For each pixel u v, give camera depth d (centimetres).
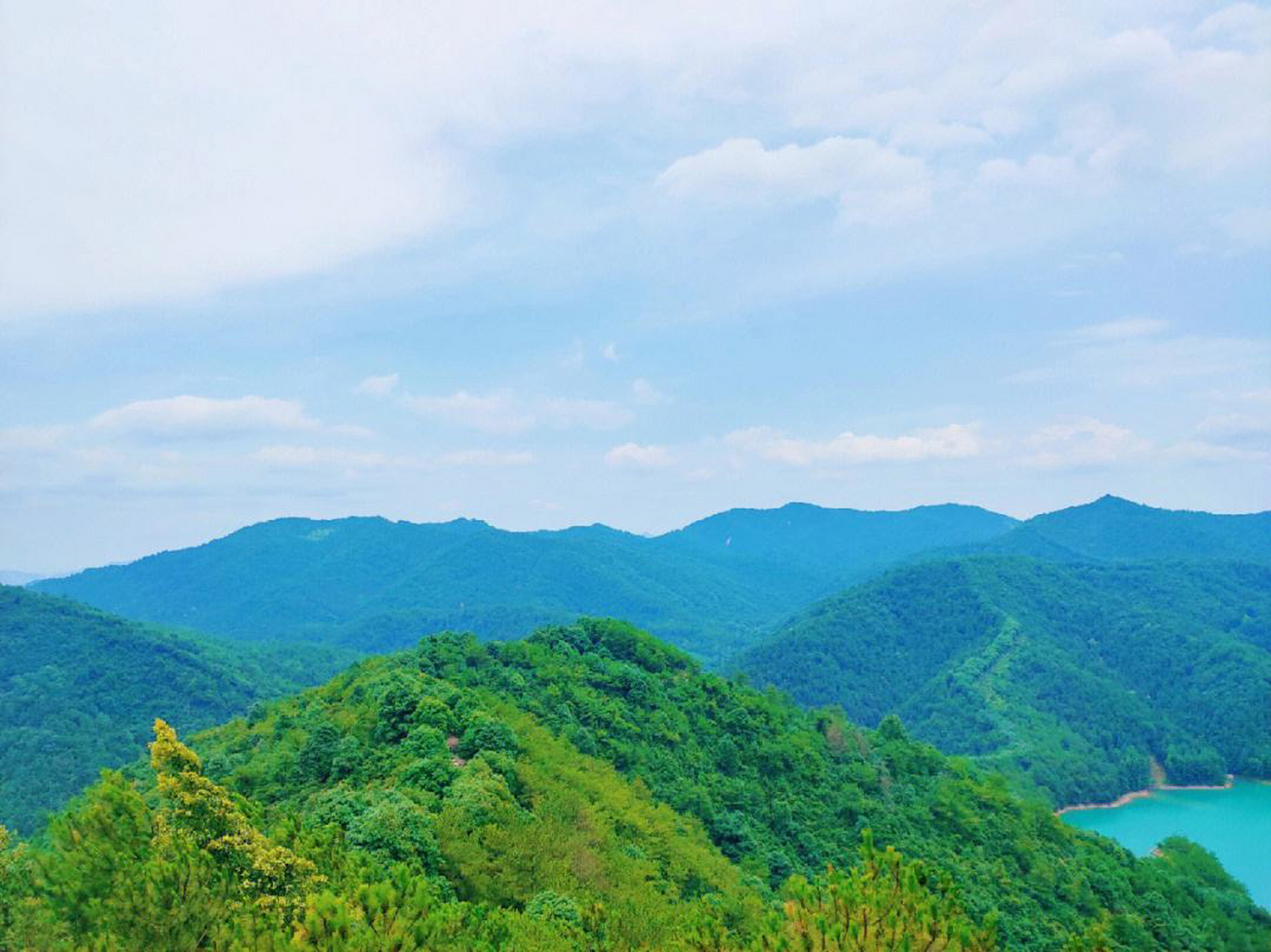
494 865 4509
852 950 1928
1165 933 8431
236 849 2875
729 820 7888
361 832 4350
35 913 2377
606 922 3844
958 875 8275
